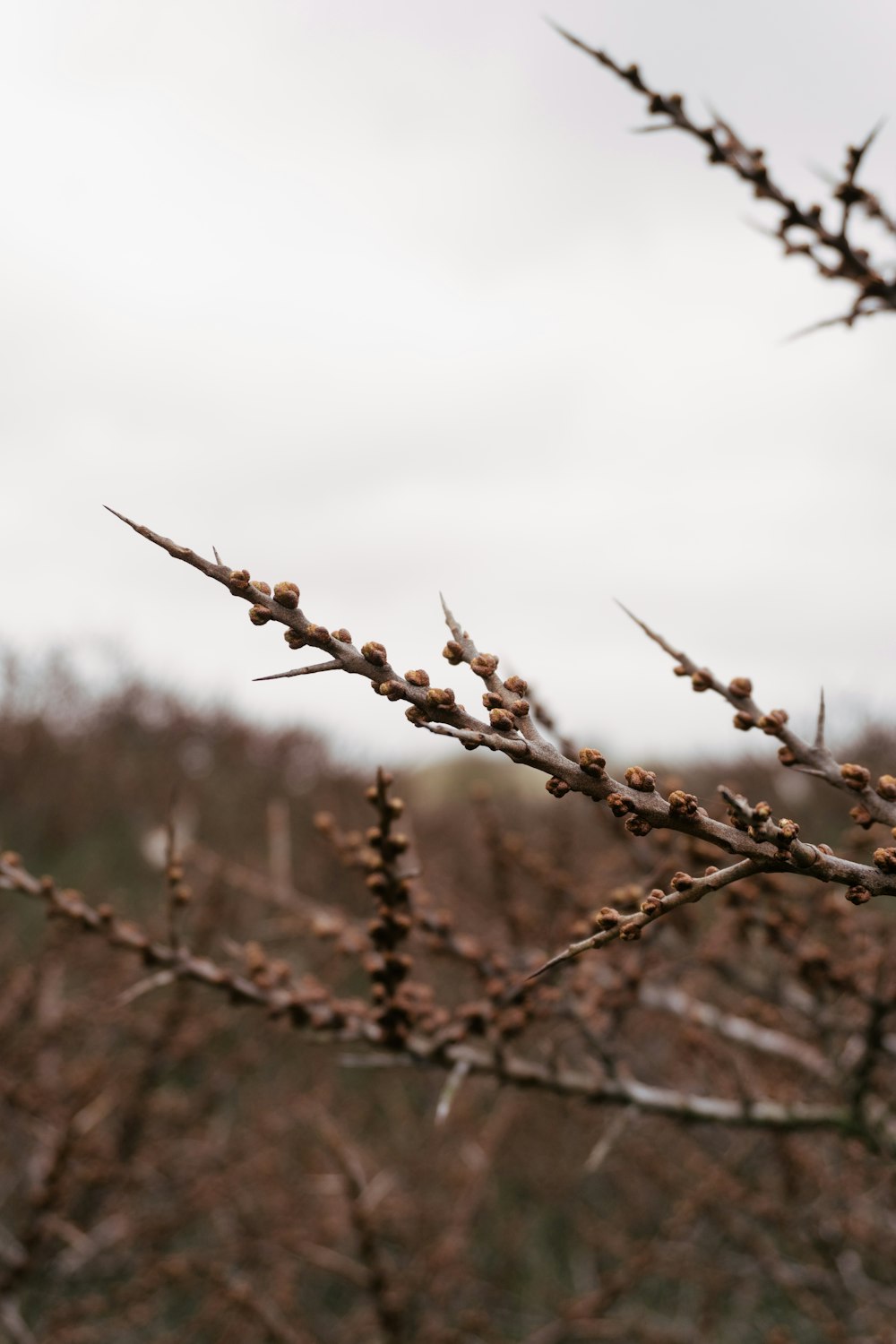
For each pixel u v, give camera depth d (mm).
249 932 5273
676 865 2381
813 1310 3707
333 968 3641
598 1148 2254
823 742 1103
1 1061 3771
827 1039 2480
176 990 3945
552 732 2215
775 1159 3650
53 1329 3482
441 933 2270
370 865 1842
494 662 1106
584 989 2369
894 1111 2543
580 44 1774
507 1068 2141
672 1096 2352
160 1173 4336
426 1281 4035
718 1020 2877
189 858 4023
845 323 1766
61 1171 3164
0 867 1908
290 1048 5832
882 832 2287
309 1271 4805
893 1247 3615
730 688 1146
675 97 1783
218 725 14578
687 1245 4273
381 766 1813
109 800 11508
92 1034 4637
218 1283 3566
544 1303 5145
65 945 3848
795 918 2229
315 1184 4438
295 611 1063
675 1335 4199
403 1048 2035
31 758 10984
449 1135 5410
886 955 2338
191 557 1042
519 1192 5832
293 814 11086
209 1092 4500
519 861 2682
